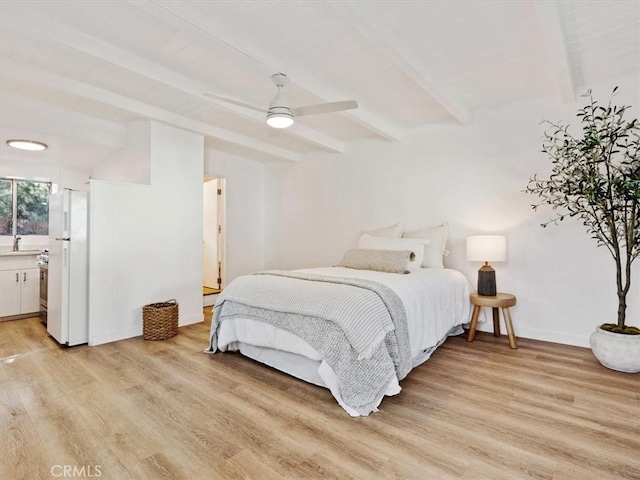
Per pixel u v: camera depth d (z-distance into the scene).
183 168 4.02
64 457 1.64
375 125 3.85
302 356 2.50
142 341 3.43
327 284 2.55
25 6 2.07
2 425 1.91
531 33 2.31
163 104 3.51
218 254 5.59
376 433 1.85
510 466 1.58
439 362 2.85
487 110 3.70
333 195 5.05
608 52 2.58
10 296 4.20
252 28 2.25
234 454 1.67
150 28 2.28
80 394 2.28
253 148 4.84
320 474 1.54
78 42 2.31
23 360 2.89
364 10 1.98
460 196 3.89
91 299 3.30
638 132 2.88
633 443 1.75
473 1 1.99
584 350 3.12
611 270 3.06
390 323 2.21
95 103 3.40
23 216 4.73
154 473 1.54
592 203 2.71
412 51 2.51
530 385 2.42
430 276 3.12
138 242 3.63
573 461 1.62
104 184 3.39
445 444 1.75
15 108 3.26
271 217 5.87
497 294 3.43
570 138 3.19
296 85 2.84
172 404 2.15
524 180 3.48
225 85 3.08
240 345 3.01
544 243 3.39
